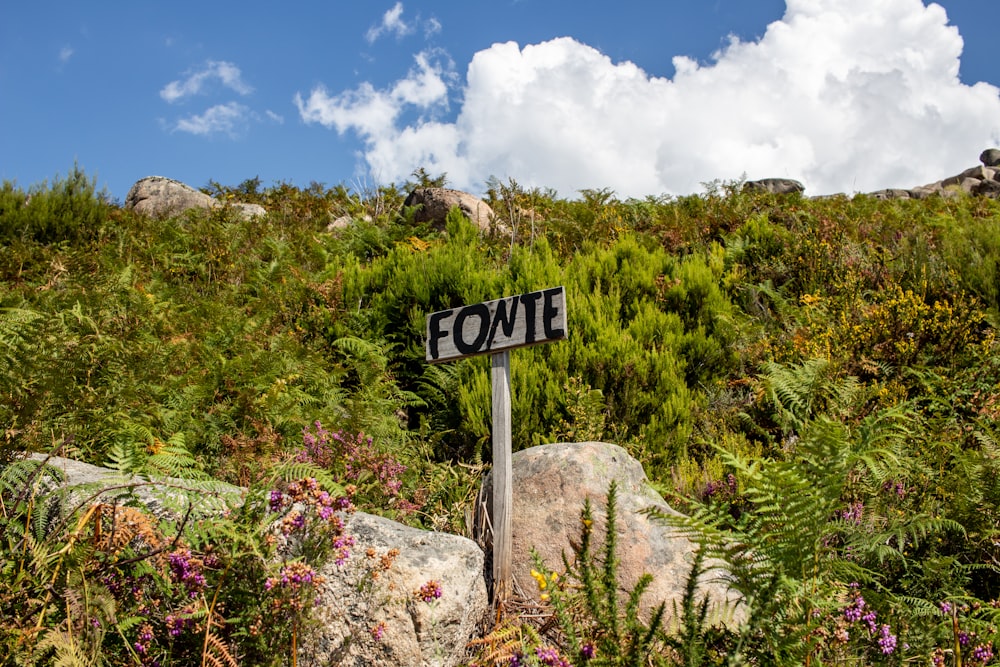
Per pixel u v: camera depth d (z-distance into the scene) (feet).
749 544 6.86
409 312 22.91
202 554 7.45
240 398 14.84
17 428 9.21
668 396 18.95
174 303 23.81
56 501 8.39
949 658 7.62
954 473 11.23
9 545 7.53
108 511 7.41
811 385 16.30
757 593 6.54
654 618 6.20
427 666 8.84
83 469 10.11
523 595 11.78
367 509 12.48
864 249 27.43
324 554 7.58
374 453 13.75
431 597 8.53
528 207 40.63
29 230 31.76
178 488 7.87
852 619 7.29
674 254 31.07
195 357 18.07
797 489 6.66
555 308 12.85
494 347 13.43
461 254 25.67
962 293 20.88
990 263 22.02
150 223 36.06
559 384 18.54
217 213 39.32
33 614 6.75
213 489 7.96
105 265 26.16
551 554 12.12
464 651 9.50
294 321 24.02
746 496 12.78
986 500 9.94
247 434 14.25
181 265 29.32
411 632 8.87
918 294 22.18
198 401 15.39
